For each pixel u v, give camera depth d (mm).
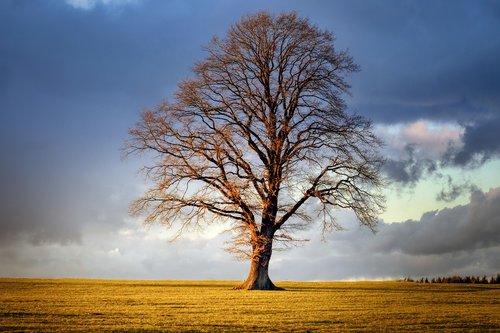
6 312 23188
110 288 40688
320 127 41312
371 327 20406
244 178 40219
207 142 41281
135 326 19844
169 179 41438
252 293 36500
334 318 22734
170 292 37000
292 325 20625
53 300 29266
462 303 30031
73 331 18516
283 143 41312
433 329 20062
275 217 41500
